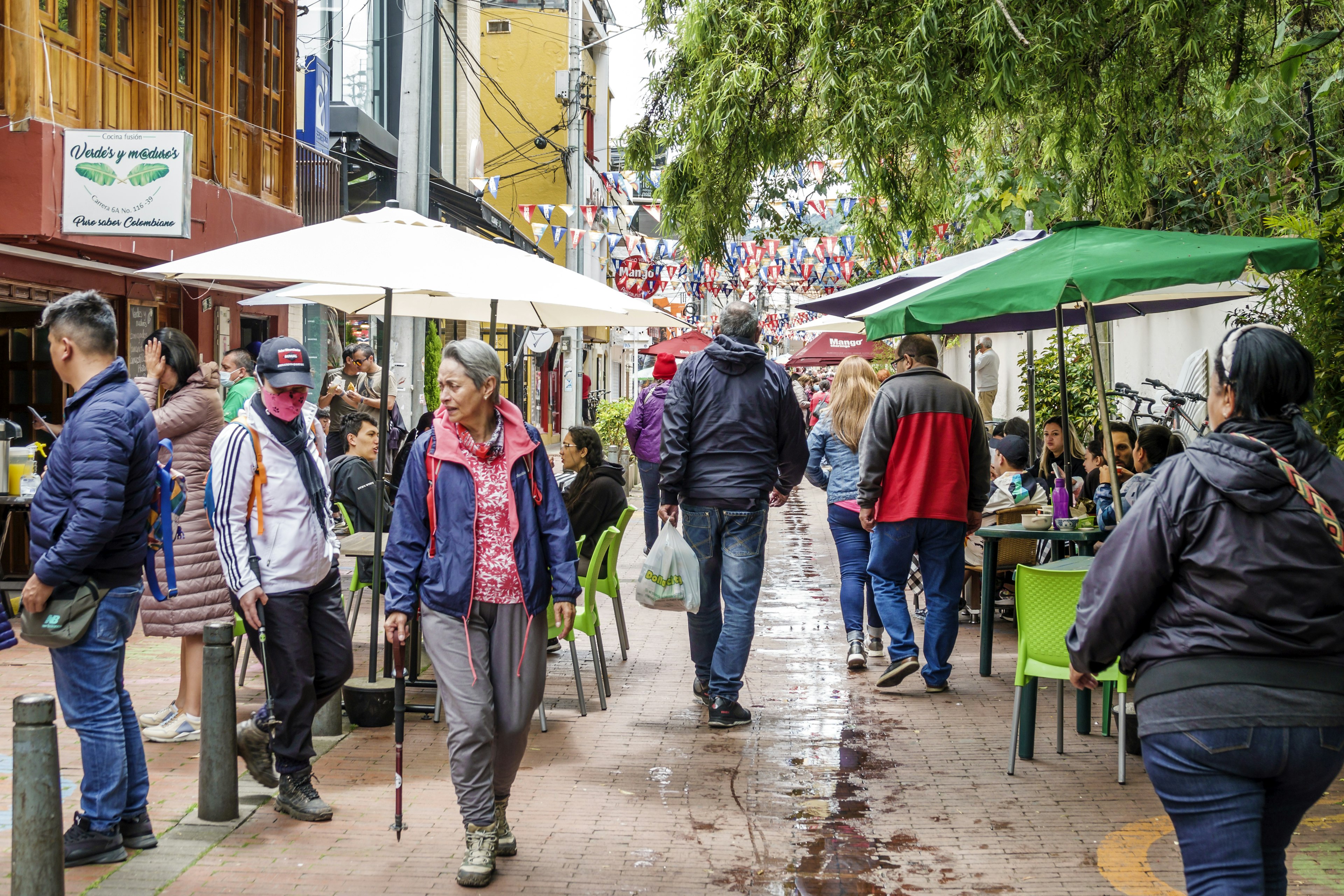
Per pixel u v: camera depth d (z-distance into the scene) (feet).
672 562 20.52
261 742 16.24
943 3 24.97
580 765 18.28
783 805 16.46
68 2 33.30
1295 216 26.16
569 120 76.18
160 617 18.88
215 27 42.86
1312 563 8.99
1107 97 27.71
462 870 13.48
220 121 43.37
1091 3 24.45
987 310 17.07
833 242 57.72
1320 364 23.31
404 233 18.60
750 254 57.77
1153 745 9.46
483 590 13.62
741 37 30.66
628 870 14.05
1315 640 8.98
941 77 25.55
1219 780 9.14
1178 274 16.34
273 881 13.55
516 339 97.81
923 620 30.50
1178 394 34.37
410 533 13.80
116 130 31.01
